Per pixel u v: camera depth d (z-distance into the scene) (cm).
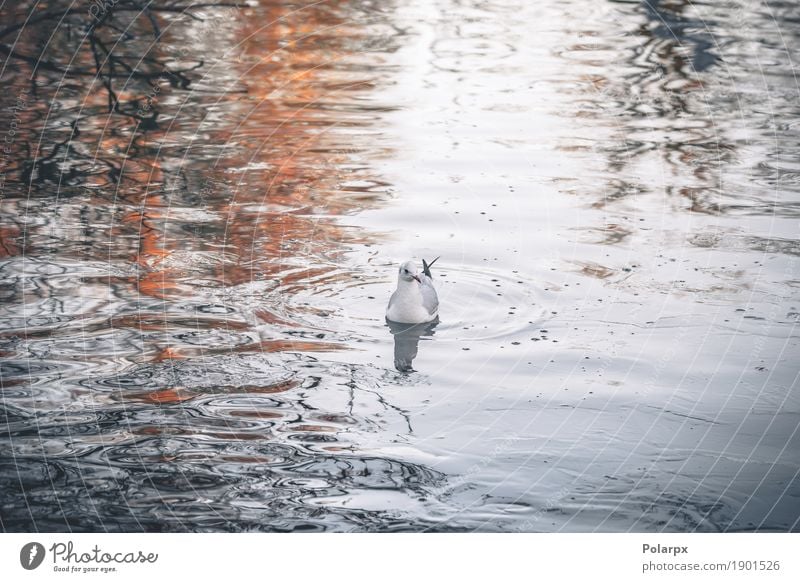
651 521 789
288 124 1867
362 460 865
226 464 859
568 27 2553
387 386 1003
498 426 926
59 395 962
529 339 1115
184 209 1488
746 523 787
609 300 1215
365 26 2495
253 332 1123
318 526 775
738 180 1633
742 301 1202
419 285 1156
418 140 1803
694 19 2595
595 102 2027
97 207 1470
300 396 982
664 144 1798
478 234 1427
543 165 1695
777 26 2508
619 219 1480
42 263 1277
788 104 2005
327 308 1201
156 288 1225
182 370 1025
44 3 2105
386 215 1494
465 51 2344
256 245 1377
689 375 1023
